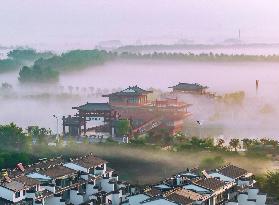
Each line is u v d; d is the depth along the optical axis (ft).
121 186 536.42
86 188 520.42
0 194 455.22
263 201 495.41
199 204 433.48
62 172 511.81
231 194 488.44
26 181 473.26
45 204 478.59
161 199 422.41
